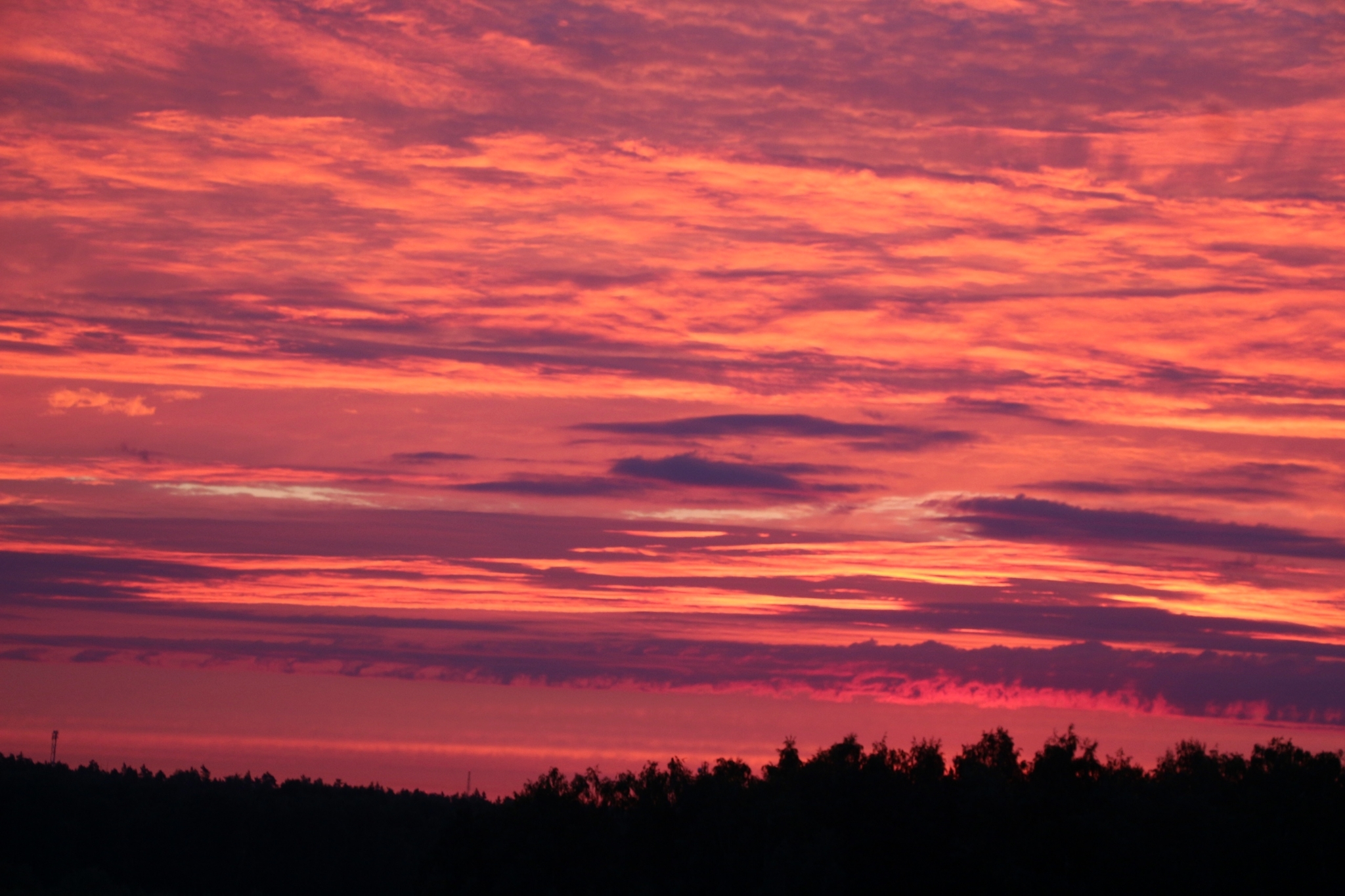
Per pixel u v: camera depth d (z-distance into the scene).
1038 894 172.75
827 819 193.12
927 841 181.25
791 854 184.12
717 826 193.62
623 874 198.25
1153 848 173.38
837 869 181.62
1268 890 170.62
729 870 188.88
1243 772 188.88
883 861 183.12
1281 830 172.12
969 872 179.12
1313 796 174.50
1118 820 175.75
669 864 198.25
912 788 192.00
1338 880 168.75
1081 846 176.12
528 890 199.88
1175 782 190.38
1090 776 188.25
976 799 182.50
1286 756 184.38
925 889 181.50
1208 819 173.88
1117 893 172.88
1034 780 187.38
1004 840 178.75
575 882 199.62
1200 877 170.88
